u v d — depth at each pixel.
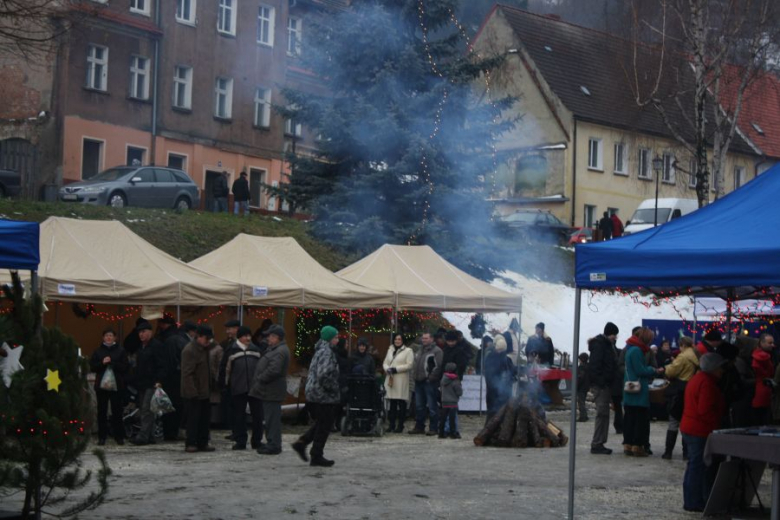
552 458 17.67
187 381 16.97
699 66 42.19
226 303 20.70
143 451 17.12
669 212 50.59
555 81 58.81
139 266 19.94
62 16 30.39
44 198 40.94
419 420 22.05
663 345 27.69
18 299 10.16
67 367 10.09
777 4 42.41
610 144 59.75
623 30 47.97
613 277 10.88
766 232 10.62
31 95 43.88
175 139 49.06
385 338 29.23
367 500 12.75
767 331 27.94
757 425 14.64
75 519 10.34
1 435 9.49
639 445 18.08
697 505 12.55
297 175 33.50
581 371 25.45
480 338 31.84
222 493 12.93
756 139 66.81
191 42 49.81
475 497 13.27
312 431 15.81
